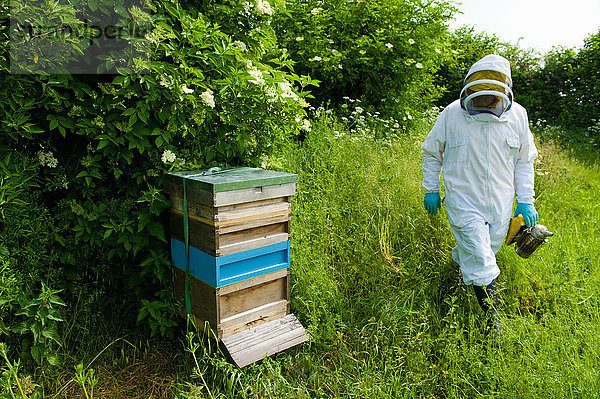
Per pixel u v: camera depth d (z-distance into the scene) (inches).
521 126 111.6
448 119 115.0
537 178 189.9
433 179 121.8
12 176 89.0
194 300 94.8
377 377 88.9
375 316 108.8
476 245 106.7
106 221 99.4
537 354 87.6
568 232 145.5
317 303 108.9
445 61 337.1
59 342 87.1
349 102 253.0
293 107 125.8
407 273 118.4
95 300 102.6
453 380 85.8
